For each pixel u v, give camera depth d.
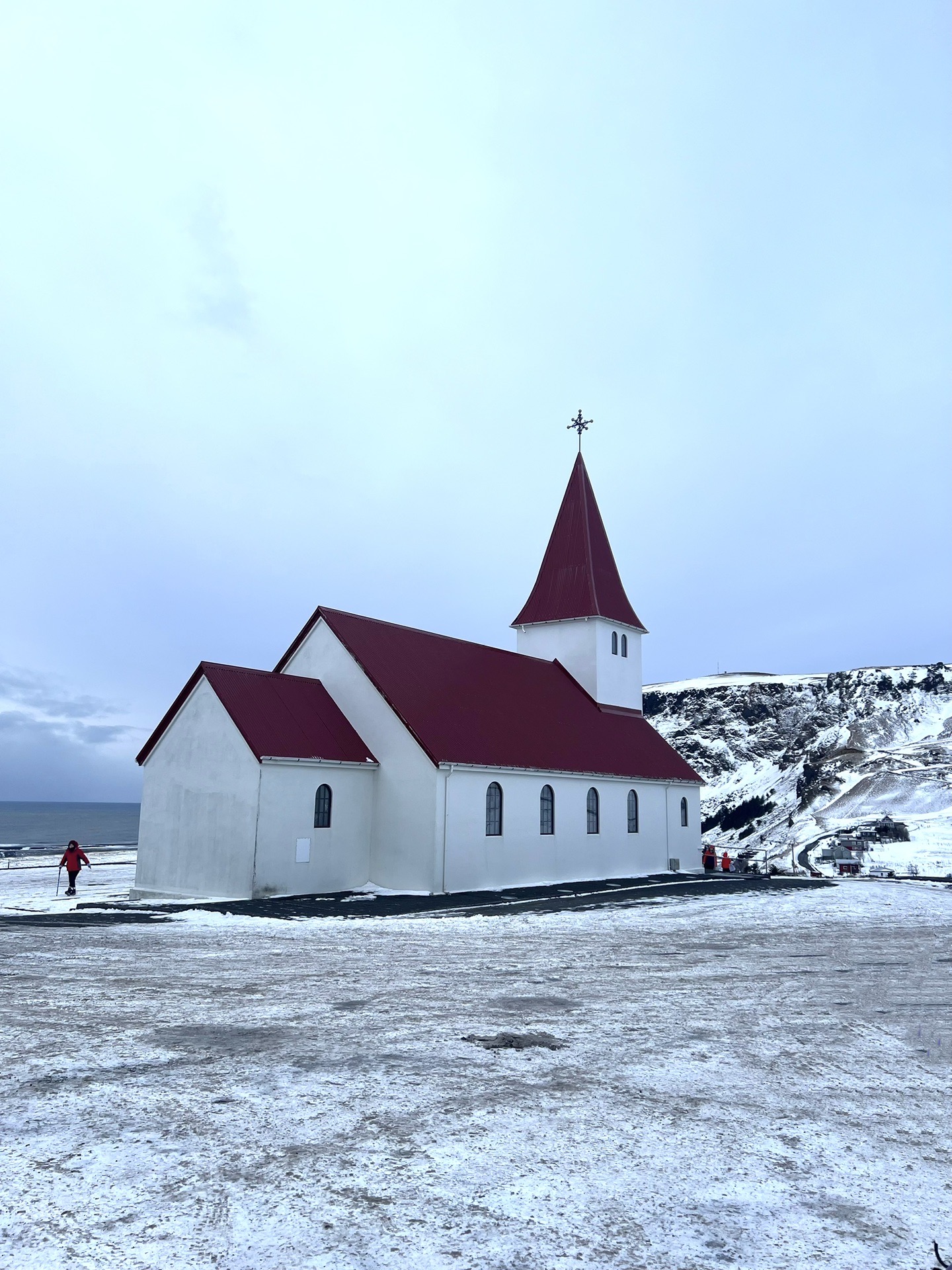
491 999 11.10
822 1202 5.39
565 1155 6.00
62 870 43.56
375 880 27.84
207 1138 6.20
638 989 12.05
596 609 40.22
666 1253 4.74
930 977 13.49
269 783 25.30
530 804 30.80
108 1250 4.66
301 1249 4.69
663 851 38.28
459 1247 4.75
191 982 11.88
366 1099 7.05
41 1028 9.22
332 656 30.05
